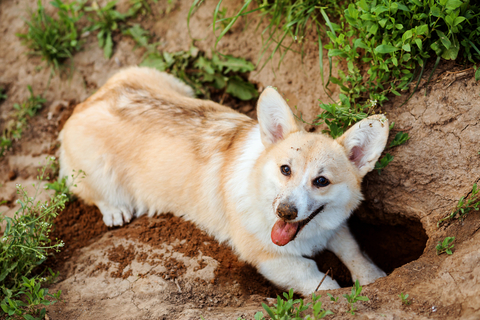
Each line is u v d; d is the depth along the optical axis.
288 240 1.59
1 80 2.12
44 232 1.76
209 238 1.76
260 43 2.00
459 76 1.67
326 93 1.78
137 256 1.72
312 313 1.52
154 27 2.14
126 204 1.84
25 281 1.58
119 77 1.91
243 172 1.67
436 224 1.66
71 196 1.87
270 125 1.63
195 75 2.08
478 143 1.64
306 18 1.83
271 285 1.71
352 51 1.71
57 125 2.06
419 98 1.69
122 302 1.62
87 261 1.72
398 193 1.71
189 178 1.74
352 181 1.60
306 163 1.56
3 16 2.19
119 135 1.79
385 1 1.65
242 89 2.03
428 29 1.65
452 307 1.50
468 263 1.53
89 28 2.14
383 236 1.81
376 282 1.57
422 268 1.57
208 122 1.76
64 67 2.12
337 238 1.72
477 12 1.66
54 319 1.58
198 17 2.08
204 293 1.65
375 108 1.72
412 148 1.69
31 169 2.00
